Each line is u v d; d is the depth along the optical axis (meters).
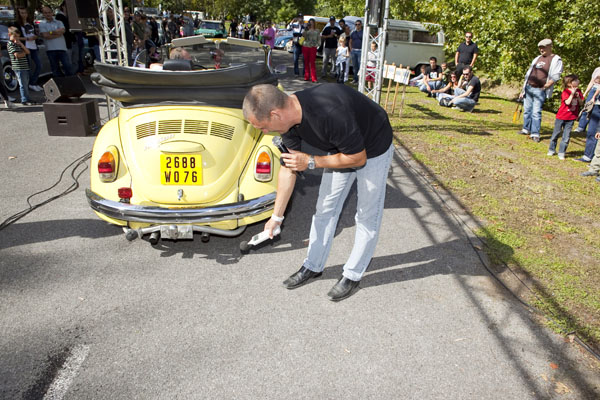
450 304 3.18
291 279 3.26
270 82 3.76
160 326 2.79
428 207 5.00
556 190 5.80
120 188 3.29
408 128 8.94
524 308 3.18
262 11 57.94
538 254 4.00
